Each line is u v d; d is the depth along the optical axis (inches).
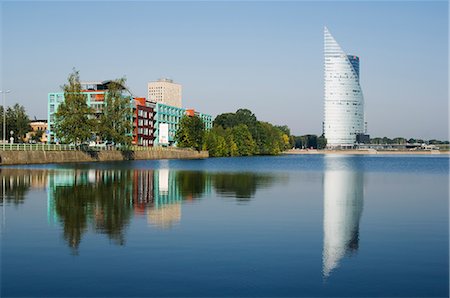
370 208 1309.1
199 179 2402.8
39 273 637.9
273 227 986.7
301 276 634.2
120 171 3051.2
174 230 937.5
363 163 5925.2
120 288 582.6
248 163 5231.3
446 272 657.0
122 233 898.1
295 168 4033.0
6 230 920.3
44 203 1330.0
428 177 2822.3
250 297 556.4
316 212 1215.6
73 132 4648.1
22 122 6988.2
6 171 2834.6
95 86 7401.6
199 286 591.2
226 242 831.1
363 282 611.5
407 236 904.9
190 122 7618.1
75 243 810.8
